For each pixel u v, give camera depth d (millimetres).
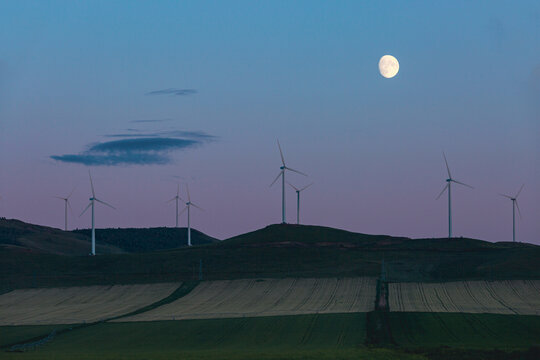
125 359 81750
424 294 157375
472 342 100250
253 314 132875
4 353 92312
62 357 84562
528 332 108312
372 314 125000
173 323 123938
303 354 84688
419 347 92875
